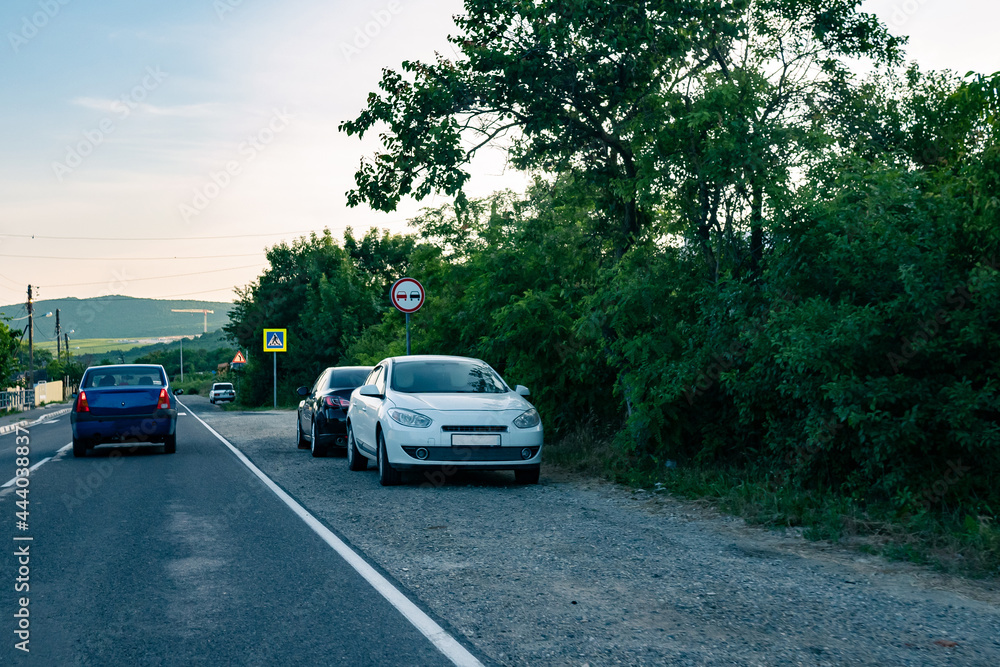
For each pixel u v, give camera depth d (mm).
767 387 9016
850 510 7641
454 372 11711
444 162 12359
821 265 8289
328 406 14219
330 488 10344
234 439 19156
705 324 10141
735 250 10594
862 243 8031
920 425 7504
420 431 10086
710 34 11766
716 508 8406
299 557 6391
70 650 4250
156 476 11727
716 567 6039
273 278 54500
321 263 53875
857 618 4762
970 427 7098
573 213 14039
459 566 6078
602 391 14320
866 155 11094
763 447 10305
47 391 70938
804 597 5215
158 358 138625
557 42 12102
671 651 4191
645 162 10977
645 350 10586
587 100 12789
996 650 4219
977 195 7680
